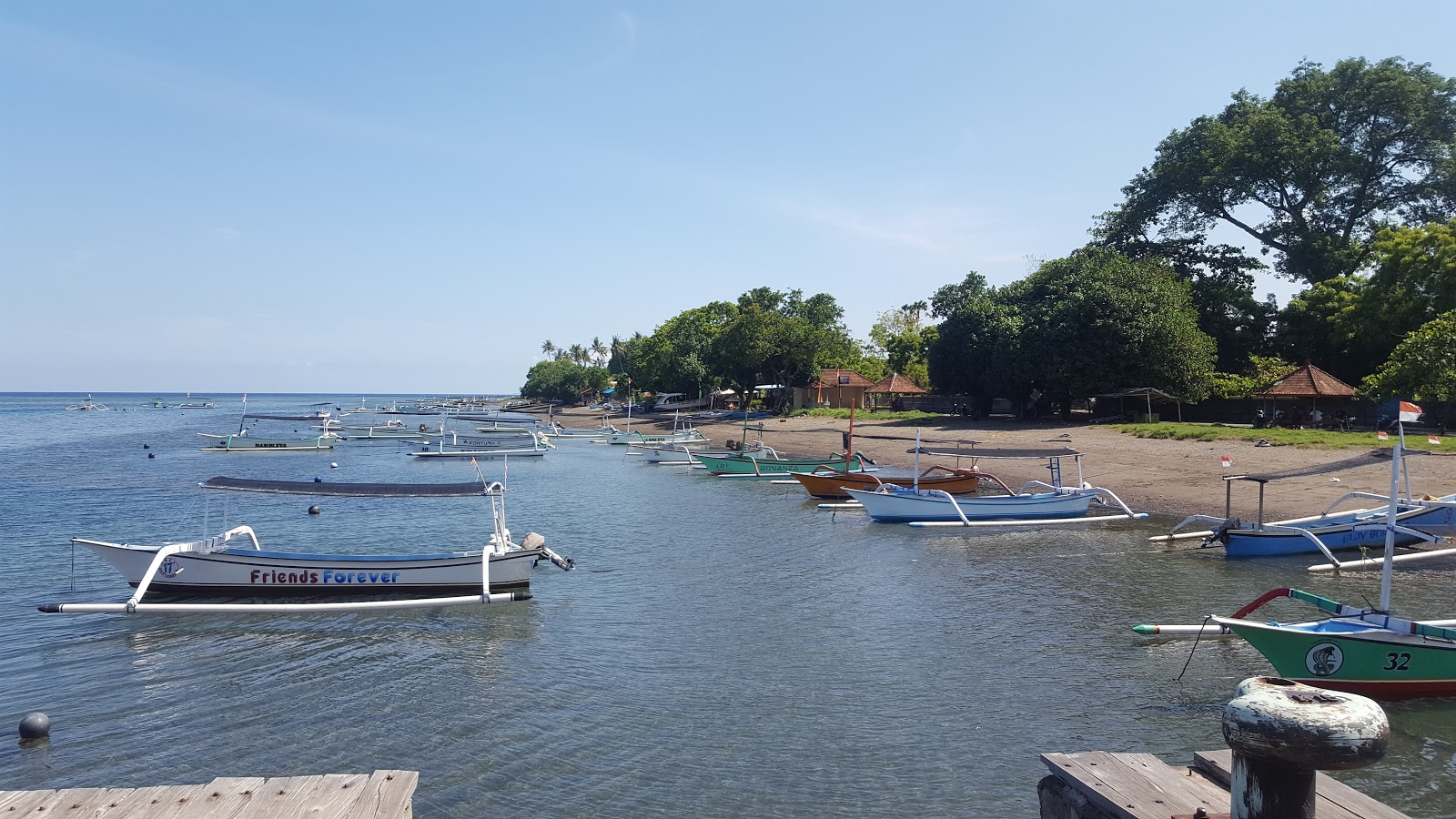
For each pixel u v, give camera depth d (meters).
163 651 15.61
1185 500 31.36
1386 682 11.73
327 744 11.48
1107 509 31.27
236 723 12.23
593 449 71.50
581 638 16.22
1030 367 57.66
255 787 6.87
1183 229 66.25
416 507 35.31
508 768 10.70
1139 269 57.56
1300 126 59.56
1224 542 22.95
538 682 13.84
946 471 36.62
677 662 14.76
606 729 11.88
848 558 23.77
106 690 13.62
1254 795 4.58
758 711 12.48
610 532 28.48
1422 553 21.02
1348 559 22.22
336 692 13.48
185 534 28.42
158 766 10.88
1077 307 55.94
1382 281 49.22
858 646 15.49
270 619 17.53
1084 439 47.19
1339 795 6.20
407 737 11.70
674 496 39.28
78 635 16.52
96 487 42.28
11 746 11.53
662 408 115.56
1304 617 16.73
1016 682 13.48
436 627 17.03
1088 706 12.46
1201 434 42.72
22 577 21.67
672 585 20.52
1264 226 63.34
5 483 43.84
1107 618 17.08
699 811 9.56
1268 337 59.94
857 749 11.12
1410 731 11.16
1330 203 60.94
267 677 14.17
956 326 66.31
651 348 122.62
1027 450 31.03
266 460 59.19
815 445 59.69
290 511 34.22
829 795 9.90
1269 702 4.41
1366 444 36.16
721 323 112.44
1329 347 55.69
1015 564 22.53
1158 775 6.45
